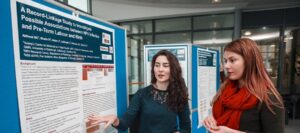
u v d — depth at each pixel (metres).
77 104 0.99
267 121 0.94
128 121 1.36
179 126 1.53
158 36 6.24
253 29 5.51
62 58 0.89
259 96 0.96
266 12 5.34
